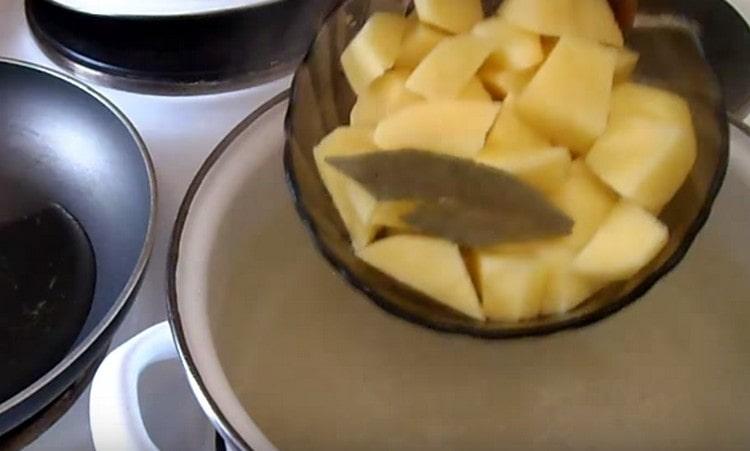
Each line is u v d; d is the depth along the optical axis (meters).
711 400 0.50
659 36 0.49
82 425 0.51
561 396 0.50
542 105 0.45
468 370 0.50
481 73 0.47
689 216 0.46
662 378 0.51
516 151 0.45
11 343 0.53
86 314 0.54
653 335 0.52
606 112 0.45
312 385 0.50
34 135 0.59
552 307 0.46
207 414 0.44
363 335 0.51
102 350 0.50
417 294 0.47
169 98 0.58
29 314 0.54
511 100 0.46
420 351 0.51
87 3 0.57
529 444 0.49
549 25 0.46
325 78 0.50
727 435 0.49
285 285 0.53
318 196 0.48
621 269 0.45
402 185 0.46
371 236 0.47
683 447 0.49
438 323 0.46
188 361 0.45
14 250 0.56
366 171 0.46
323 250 0.48
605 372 0.51
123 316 0.50
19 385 0.51
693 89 0.48
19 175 0.59
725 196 0.52
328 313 0.52
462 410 0.49
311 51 0.52
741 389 0.50
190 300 0.47
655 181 0.45
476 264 0.46
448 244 0.46
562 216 0.45
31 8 0.62
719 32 0.59
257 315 0.52
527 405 0.50
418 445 0.48
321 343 0.51
